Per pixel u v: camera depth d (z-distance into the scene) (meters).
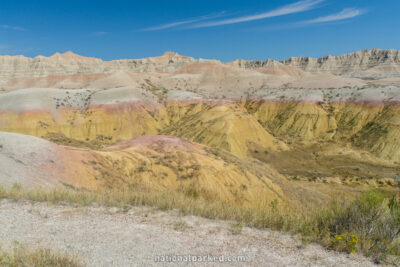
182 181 32.44
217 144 87.00
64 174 23.05
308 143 110.88
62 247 6.39
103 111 124.19
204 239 7.26
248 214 9.43
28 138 25.12
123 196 11.38
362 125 115.88
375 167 80.62
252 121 101.00
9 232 7.18
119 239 7.02
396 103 113.50
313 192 40.94
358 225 7.46
